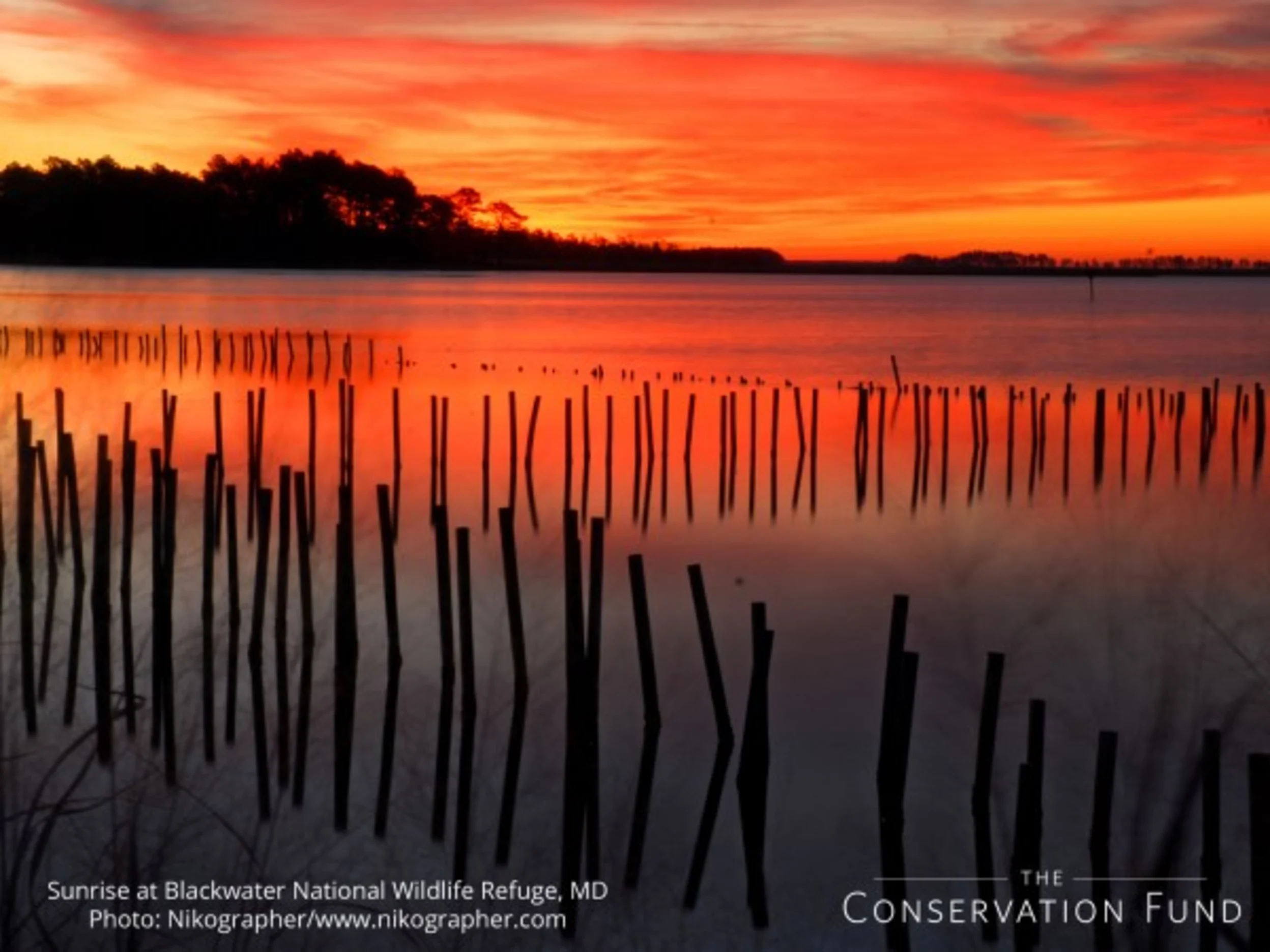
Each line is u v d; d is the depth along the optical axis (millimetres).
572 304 101438
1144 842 5816
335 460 22594
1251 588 7305
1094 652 7383
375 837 7730
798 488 22969
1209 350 56188
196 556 13578
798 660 11891
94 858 6102
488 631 11797
